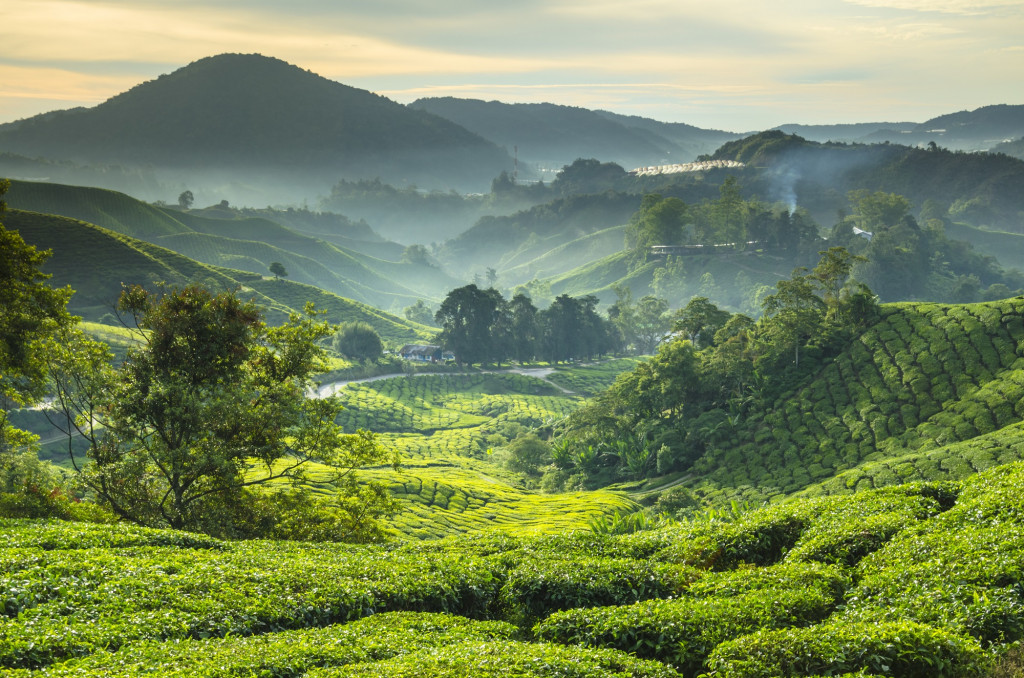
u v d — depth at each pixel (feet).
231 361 153.99
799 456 321.32
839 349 387.75
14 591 67.67
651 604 71.87
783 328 391.45
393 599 80.07
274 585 77.97
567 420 470.80
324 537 150.61
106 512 140.77
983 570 65.77
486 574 87.51
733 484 323.78
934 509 92.79
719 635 63.87
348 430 562.25
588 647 65.57
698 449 370.73
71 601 68.13
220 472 144.25
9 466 150.00
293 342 165.89
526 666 56.80
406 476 348.18
